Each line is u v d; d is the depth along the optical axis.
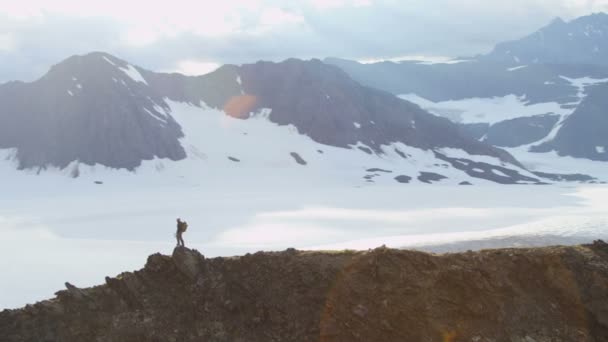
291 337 25.50
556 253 27.94
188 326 26.77
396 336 24.28
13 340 25.92
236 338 25.95
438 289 25.72
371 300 25.72
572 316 25.34
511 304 25.45
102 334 26.33
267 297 27.48
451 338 23.97
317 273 27.89
